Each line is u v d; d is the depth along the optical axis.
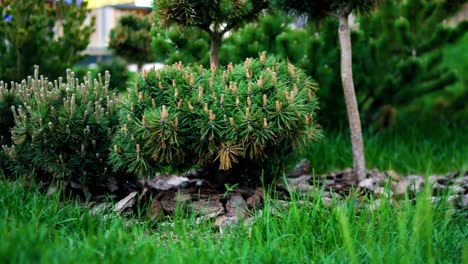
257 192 2.49
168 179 2.92
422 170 3.33
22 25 3.59
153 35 3.53
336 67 3.51
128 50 4.39
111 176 2.62
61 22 3.84
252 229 2.08
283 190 2.66
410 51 3.62
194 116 2.40
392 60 3.61
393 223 2.06
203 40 3.39
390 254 1.88
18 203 2.22
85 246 1.82
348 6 2.91
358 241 1.96
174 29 3.32
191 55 3.37
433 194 2.69
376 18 3.61
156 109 2.40
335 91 3.56
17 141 2.54
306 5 2.93
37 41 3.59
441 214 2.17
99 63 3.79
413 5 3.57
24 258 1.69
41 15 3.63
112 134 2.58
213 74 2.56
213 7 2.84
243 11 2.93
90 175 2.57
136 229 2.10
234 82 2.47
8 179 2.45
